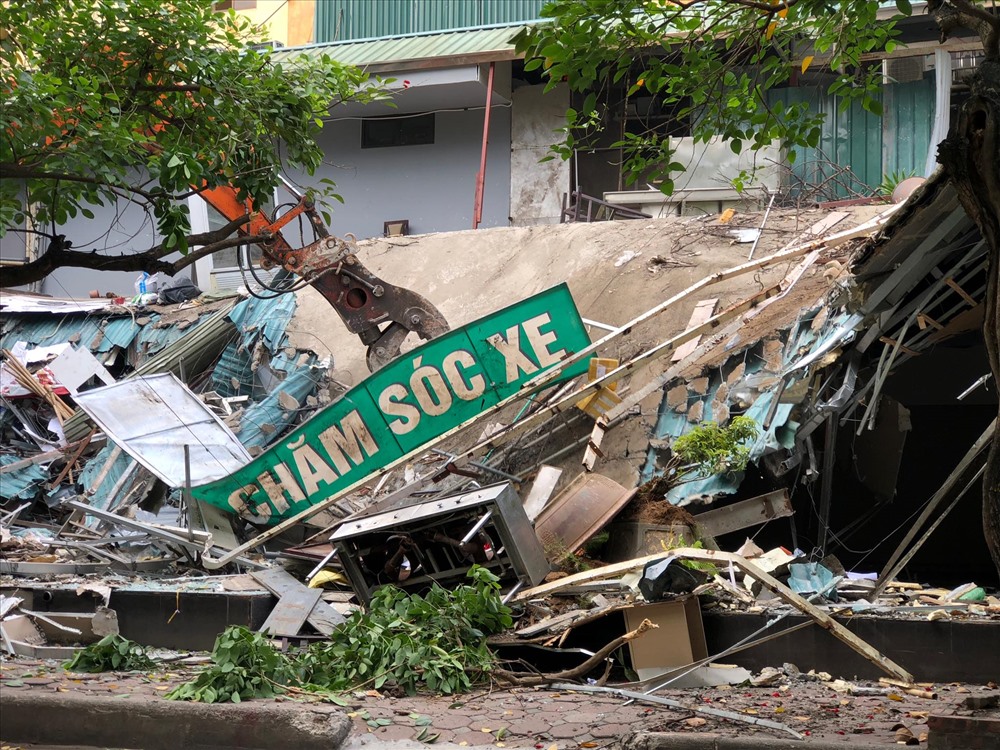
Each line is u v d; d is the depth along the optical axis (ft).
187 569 42.52
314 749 22.33
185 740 23.21
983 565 55.52
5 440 59.36
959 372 55.06
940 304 42.42
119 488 51.70
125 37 35.73
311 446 42.14
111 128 30.58
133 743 23.44
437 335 45.42
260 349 57.57
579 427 45.47
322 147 73.82
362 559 35.60
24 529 50.49
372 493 45.65
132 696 24.99
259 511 42.47
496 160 70.90
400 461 40.78
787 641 30.99
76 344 62.85
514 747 22.31
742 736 21.84
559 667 32.14
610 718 24.79
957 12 22.65
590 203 65.51
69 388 59.57
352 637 29.09
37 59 35.42
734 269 43.06
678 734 21.83
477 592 30.91
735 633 31.37
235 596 35.19
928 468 56.54
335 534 34.63
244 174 35.99
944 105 60.23
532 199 69.92
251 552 42.39
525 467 45.21
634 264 52.90
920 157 61.52
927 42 61.98
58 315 65.05
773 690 28.45
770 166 61.11
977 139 21.27
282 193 72.54
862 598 34.71
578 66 28.27
